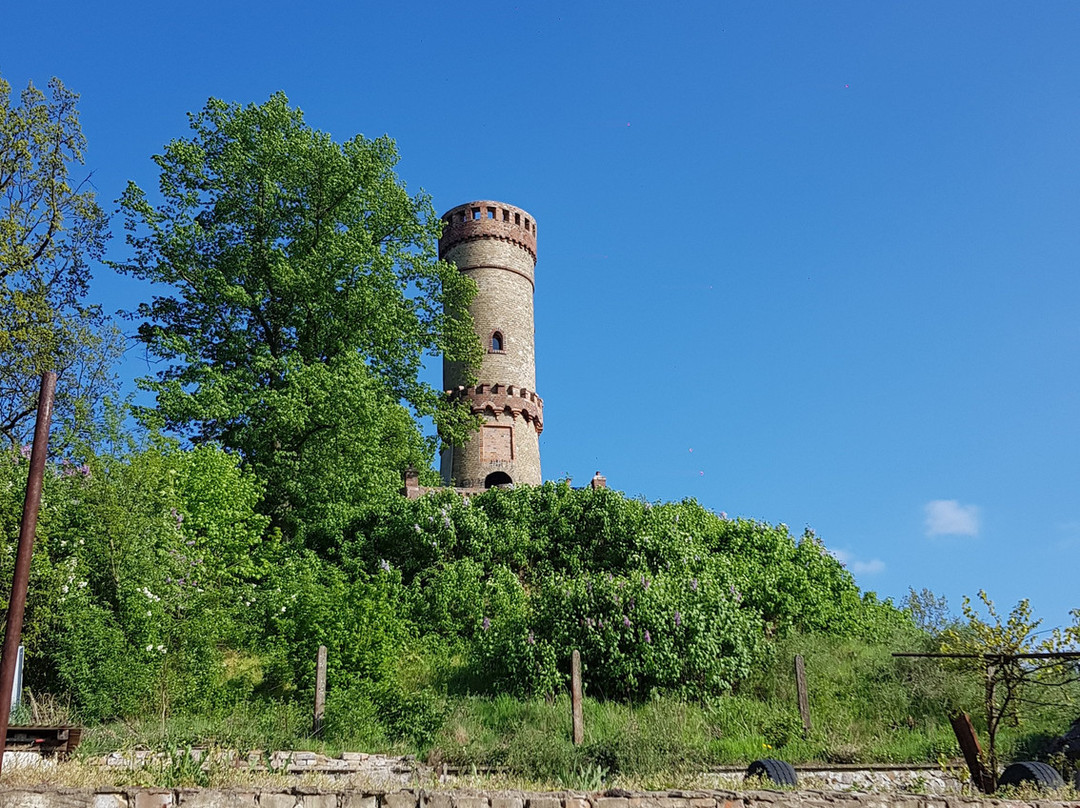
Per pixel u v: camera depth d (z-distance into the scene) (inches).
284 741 671.1
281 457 1235.9
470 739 717.9
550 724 759.7
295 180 1389.0
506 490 1262.3
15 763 454.0
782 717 803.4
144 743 613.3
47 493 830.5
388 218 1487.5
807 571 1232.2
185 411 1191.6
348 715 727.7
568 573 1178.6
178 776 440.1
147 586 807.1
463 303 1669.5
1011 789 513.0
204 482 1031.0
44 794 344.2
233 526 1043.9
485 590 1079.6
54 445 930.1
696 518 1253.1
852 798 417.1
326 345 1409.9
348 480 1253.1
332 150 1395.2
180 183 1353.3
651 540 1150.3
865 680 905.5
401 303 1514.5
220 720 705.0
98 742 598.9
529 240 2095.2
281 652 824.3
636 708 832.9
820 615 1144.2
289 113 1418.6
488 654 891.4
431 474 1583.4
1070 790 512.4
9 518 781.3
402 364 1501.0
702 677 872.3
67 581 773.9
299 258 1374.3
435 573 1114.1
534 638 882.1
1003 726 803.4
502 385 1919.3
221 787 408.2
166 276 1315.2
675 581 957.2
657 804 393.7
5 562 744.3
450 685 883.4
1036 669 589.6
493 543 1181.7
